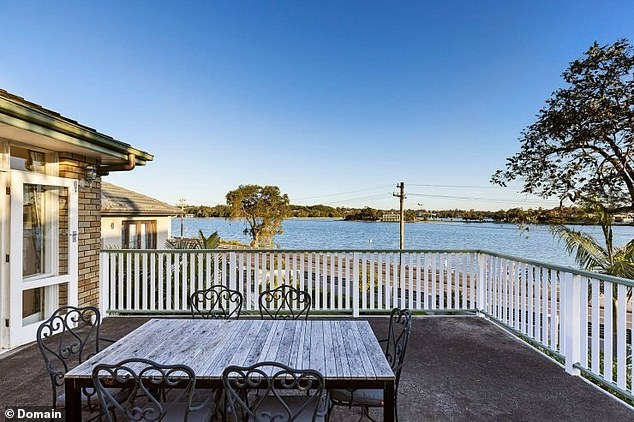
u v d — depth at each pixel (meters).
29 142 4.12
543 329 3.85
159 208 11.68
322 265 5.46
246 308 5.42
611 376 2.96
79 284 5.03
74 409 1.87
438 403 2.80
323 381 1.68
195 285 5.42
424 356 3.79
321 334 2.53
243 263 5.44
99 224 5.51
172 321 2.87
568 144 8.19
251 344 2.31
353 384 1.83
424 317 5.30
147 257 5.52
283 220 24.33
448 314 5.48
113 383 1.81
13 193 4.04
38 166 4.49
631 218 7.92
